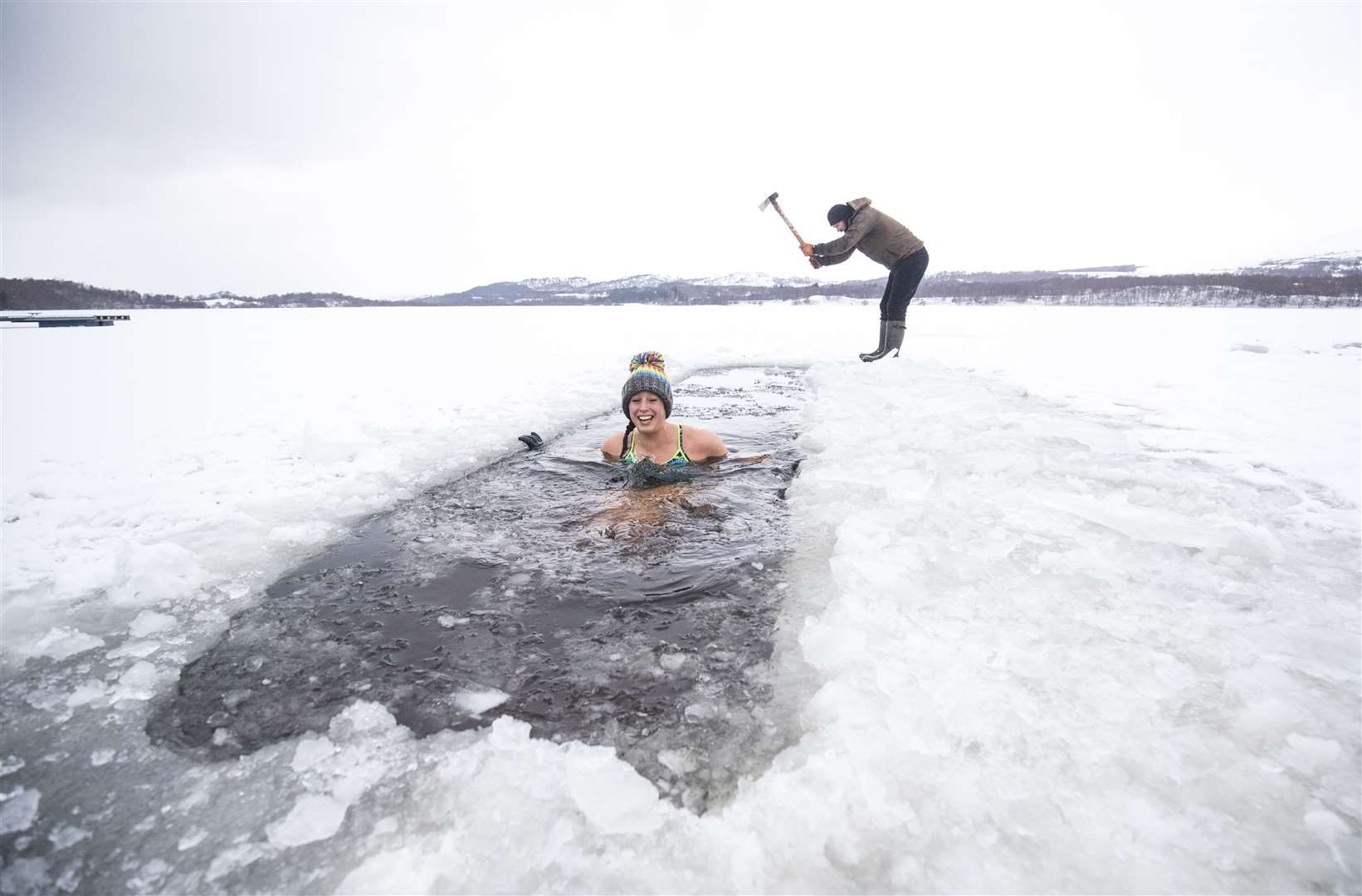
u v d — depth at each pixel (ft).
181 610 6.30
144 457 12.32
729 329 52.37
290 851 3.49
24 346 38.63
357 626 5.94
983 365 23.21
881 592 5.88
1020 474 9.37
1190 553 6.63
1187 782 3.64
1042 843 3.30
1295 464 9.80
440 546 7.83
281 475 10.93
